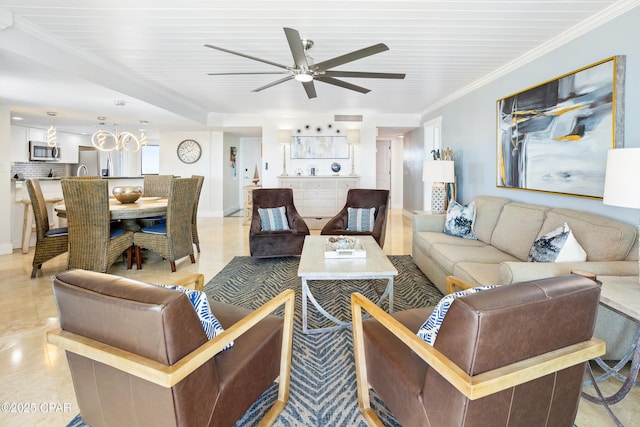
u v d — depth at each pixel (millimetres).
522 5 2287
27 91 3727
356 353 1592
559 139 2740
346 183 6324
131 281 1081
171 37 2820
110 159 8836
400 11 2377
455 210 3609
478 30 2686
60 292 1101
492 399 985
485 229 3305
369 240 3291
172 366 958
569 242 2025
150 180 5223
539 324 971
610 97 2271
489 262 2582
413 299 2914
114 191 4004
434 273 3104
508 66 3510
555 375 1091
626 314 1325
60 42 2889
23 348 2049
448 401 1011
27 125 6379
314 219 6371
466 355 929
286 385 1585
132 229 4043
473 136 4336
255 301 2881
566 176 2666
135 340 986
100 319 1034
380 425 1421
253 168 9414
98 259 3293
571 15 2416
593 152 2412
